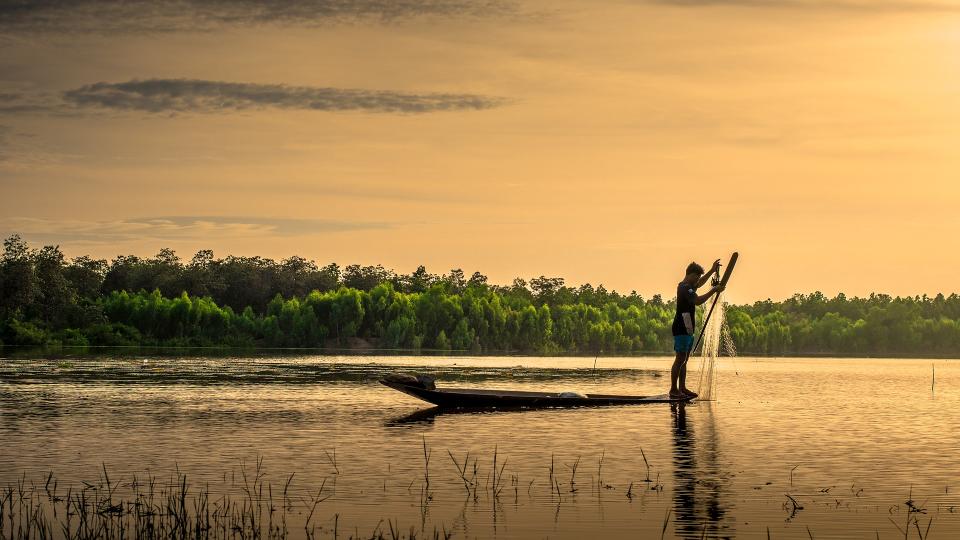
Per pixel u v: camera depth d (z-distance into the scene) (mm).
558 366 74938
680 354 34062
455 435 24000
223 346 161625
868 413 30250
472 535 14125
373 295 183875
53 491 16906
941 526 14672
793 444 22625
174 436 23562
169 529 14516
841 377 57156
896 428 25922
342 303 175375
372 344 179250
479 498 16438
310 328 172250
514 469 19078
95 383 43344
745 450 21641
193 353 101438
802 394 39250
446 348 176750
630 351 196125
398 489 17125
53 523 14812
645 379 51625
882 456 20859
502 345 185000
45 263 158500
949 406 33188
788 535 14156
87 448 21531
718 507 15875
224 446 21891
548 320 188250
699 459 20375
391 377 30578
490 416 28625
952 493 16938
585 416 28812
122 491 16906
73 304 158000
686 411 30422
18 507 15750
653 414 29406
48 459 20062
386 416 28484
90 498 16375
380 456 20547
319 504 15992
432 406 31656
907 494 16875
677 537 14023
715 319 35500
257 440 22891
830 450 21688
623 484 17625
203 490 17000
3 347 120000
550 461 20031
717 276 34375
